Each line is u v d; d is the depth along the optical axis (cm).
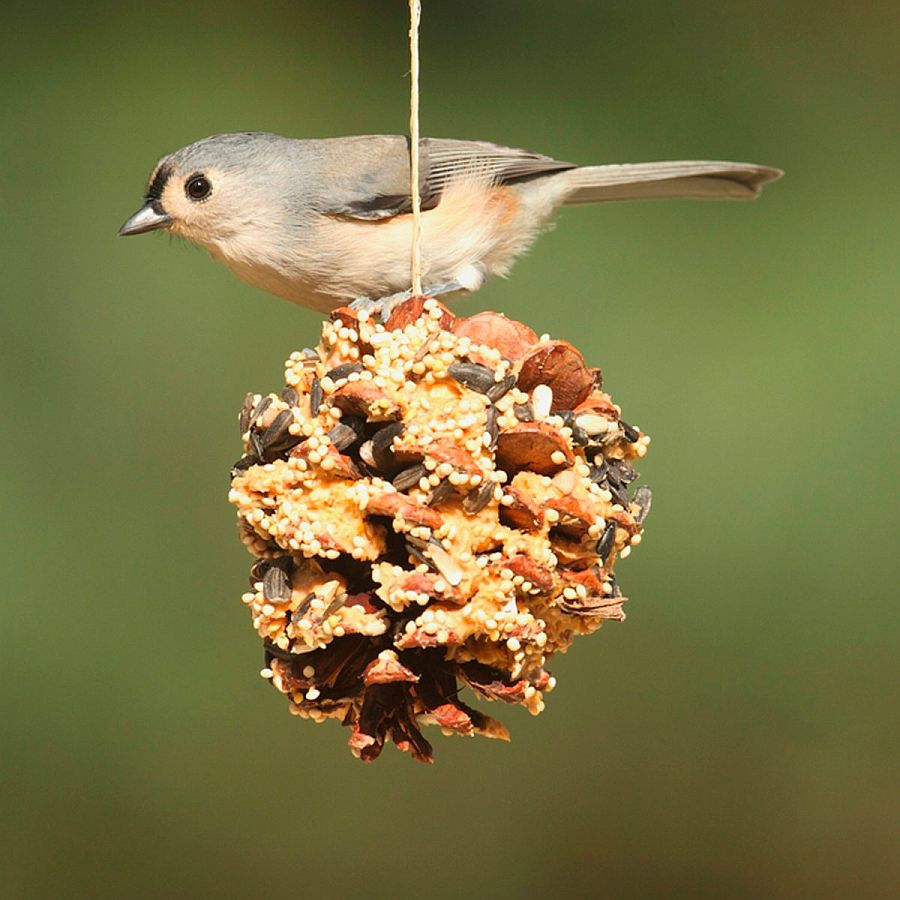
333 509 548
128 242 1198
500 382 555
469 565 539
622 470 601
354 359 570
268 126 1219
